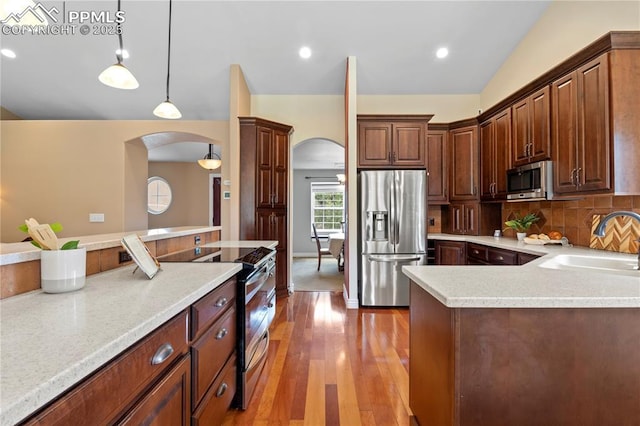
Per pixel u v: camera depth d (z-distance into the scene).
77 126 4.30
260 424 1.69
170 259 1.90
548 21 3.17
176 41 3.57
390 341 2.76
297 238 8.43
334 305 3.86
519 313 1.08
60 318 0.86
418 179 3.76
